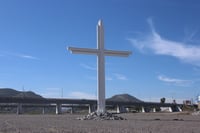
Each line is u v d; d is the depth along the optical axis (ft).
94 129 124.06
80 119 249.14
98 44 262.47
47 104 614.75
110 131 113.39
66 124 166.50
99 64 262.26
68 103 619.26
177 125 160.45
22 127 133.69
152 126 150.10
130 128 132.87
